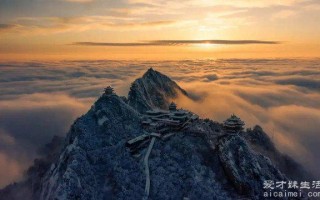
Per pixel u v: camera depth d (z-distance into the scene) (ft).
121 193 223.30
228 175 254.47
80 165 230.27
